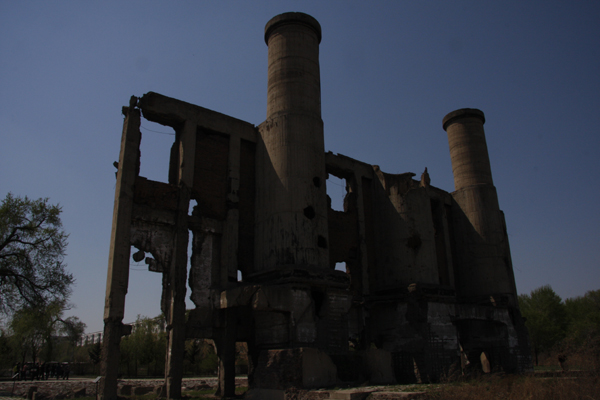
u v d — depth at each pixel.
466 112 31.34
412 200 24.34
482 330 27.42
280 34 21.88
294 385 14.17
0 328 39.69
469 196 29.83
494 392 12.01
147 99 18.62
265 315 17.72
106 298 15.71
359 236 24.72
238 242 19.64
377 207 25.73
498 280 27.92
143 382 24.78
